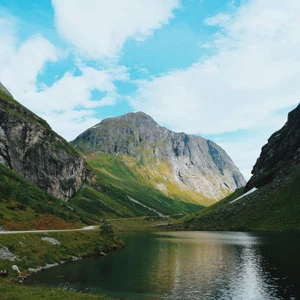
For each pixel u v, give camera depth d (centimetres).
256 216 17625
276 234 13150
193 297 4078
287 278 4988
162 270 5834
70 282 4809
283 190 18738
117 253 8294
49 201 17350
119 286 4631
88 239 8944
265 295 4103
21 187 17625
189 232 17988
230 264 6394
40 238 7169
